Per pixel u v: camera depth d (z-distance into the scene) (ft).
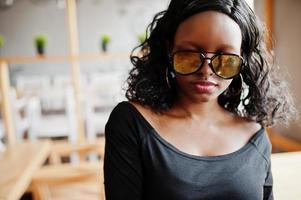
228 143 2.31
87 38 18.67
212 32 2.01
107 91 12.32
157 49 2.39
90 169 5.42
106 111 12.87
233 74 2.11
